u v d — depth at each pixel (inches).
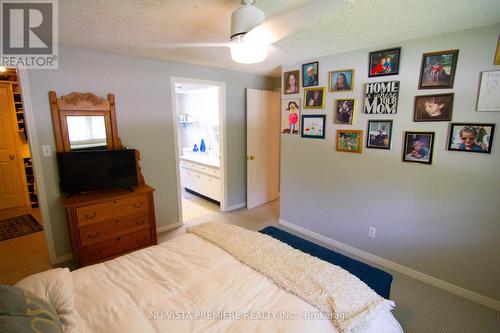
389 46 88.9
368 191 101.4
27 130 90.5
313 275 53.0
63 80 94.9
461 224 81.4
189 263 58.0
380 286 60.6
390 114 91.5
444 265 86.1
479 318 74.0
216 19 69.1
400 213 93.8
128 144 113.3
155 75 116.8
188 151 208.4
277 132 174.4
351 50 97.9
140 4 60.1
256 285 50.7
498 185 73.7
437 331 69.4
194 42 89.7
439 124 81.5
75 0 57.9
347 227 110.4
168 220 132.3
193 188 190.9
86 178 98.1
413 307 78.1
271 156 173.2
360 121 99.9
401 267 95.9
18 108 158.4
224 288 49.5
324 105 110.0
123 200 100.4
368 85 95.6
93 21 70.4
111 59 104.2
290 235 84.9
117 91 107.4
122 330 38.6
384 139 94.0
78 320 40.7
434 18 66.7
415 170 88.3
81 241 92.8
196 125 205.8
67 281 47.9
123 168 103.6
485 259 78.2
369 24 71.5
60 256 102.0
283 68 123.9
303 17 46.1
